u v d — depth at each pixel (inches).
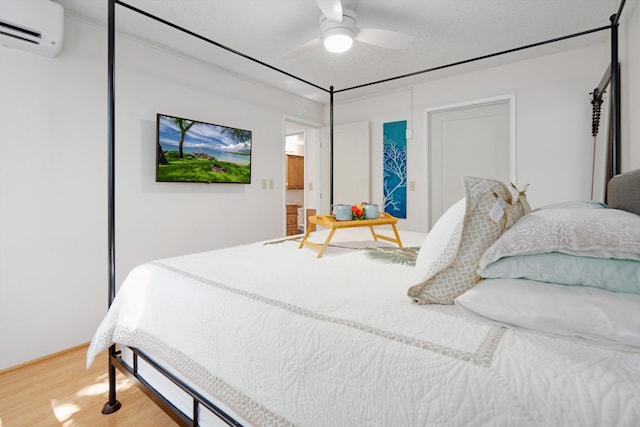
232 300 41.1
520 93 123.0
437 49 111.7
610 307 25.7
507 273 31.8
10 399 67.6
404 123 152.0
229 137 128.7
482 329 29.8
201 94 120.9
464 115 138.8
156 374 52.9
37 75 82.6
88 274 92.6
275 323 35.4
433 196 146.9
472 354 25.7
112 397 63.4
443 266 34.8
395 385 26.4
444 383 24.6
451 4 85.6
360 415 27.6
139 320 52.2
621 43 87.6
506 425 21.7
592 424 19.8
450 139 142.4
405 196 152.5
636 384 21.3
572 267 29.2
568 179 115.5
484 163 134.6
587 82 111.4
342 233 100.2
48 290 85.7
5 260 79.0
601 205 50.6
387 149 157.5
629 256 27.5
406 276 49.8
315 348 31.5
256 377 35.6
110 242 64.4
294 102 161.0
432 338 28.6
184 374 43.6
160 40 105.0
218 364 39.8
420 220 148.3
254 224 142.3
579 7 87.1
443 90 140.6
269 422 33.7
